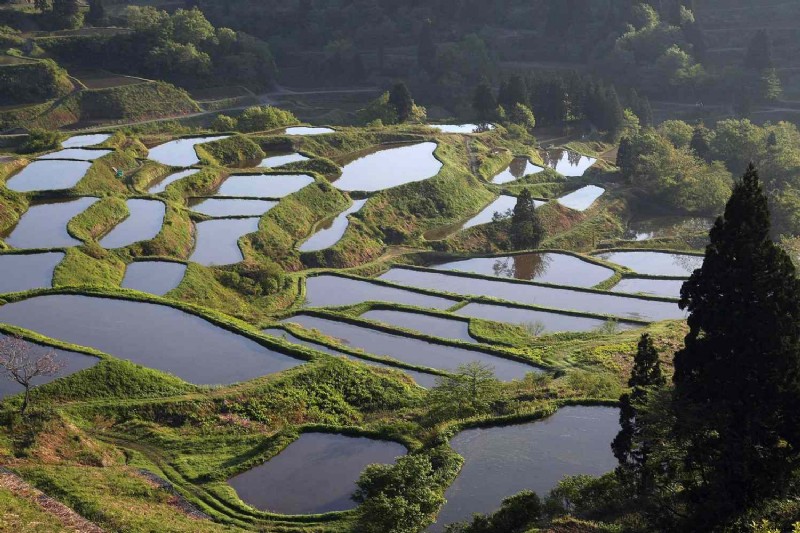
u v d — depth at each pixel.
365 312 79.88
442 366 66.12
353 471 47.00
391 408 57.44
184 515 40.50
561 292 88.56
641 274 96.25
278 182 122.00
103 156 119.81
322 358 61.69
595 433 51.06
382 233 112.62
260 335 64.94
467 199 129.12
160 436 50.19
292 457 48.66
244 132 153.00
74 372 55.19
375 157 144.88
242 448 49.38
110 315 67.50
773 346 35.69
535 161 158.00
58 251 81.81
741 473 34.97
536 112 193.88
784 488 35.78
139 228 95.06
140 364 59.16
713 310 36.94
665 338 70.50
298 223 107.81
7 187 102.88
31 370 50.75
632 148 146.50
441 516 41.56
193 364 60.34
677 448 36.97
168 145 137.50
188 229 99.00
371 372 61.19
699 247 117.56
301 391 57.34
